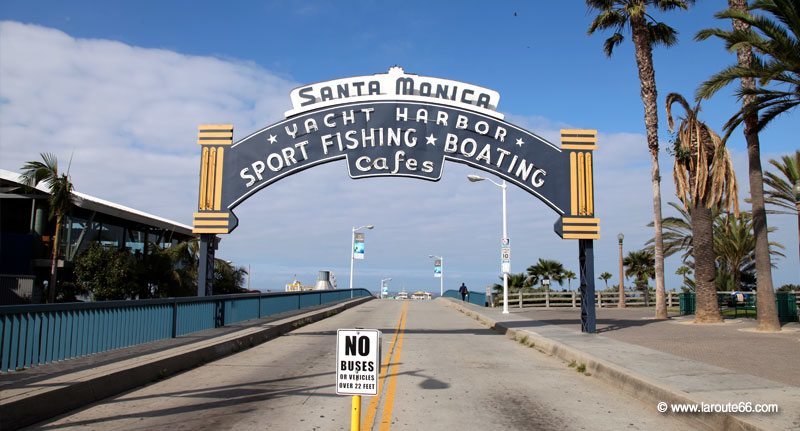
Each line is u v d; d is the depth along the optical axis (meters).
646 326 20.41
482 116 19.22
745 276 38.09
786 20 15.64
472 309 34.06
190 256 35.50
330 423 7.51
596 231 18.73
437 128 19.16
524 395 9.51
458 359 13.93
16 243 28.97
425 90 19.34
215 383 10.39
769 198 27.92
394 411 8.26
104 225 35.12
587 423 7.64
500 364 13.16
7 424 6.85
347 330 5.71
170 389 9.79
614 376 10.42
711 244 21.38
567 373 11.92
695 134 21.66
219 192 18.83
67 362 10.12
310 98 19.31
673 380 9.33
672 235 37.06
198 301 16.64
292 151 19.00
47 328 9.83
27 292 26.67
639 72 25.78
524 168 19.08
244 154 18.97
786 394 8.18
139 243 39.25
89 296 29.91
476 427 7.39
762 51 16.41
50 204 26.91
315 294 33.78
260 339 17.30
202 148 19.08
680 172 22.27
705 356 12.30
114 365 10.07
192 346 13.12
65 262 30.34
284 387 10.03
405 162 18.97
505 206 29.66
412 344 17.09
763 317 17.92
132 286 29.73
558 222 18.84
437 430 7.25
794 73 16.30
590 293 18.36
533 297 38.62
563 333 17.95
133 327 12.79
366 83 19.33
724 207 20.92
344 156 18.98
